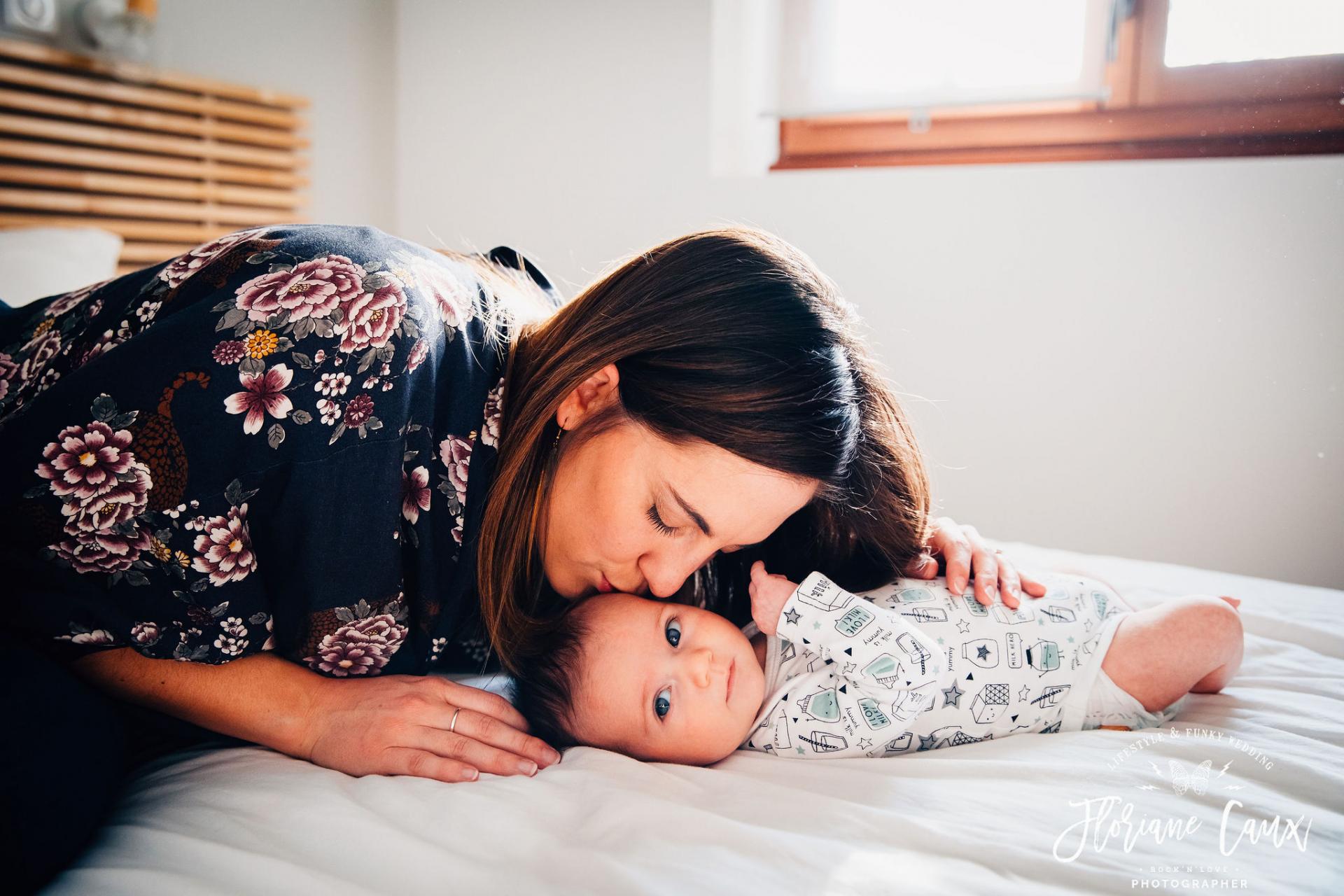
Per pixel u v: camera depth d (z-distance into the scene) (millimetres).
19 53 1836
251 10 2307
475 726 854
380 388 809
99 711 772
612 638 1011
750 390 823
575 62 2389
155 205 2090
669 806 737
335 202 2562
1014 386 1949
